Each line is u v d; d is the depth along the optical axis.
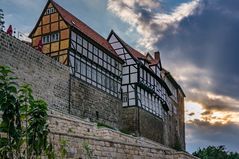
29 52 34.38
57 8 41.88
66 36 40.72
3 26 33.22
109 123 45.84
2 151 9.64
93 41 44.06
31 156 10.55
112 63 48.59
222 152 57.69
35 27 42.50
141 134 50.03
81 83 41.31
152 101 55.59
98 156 17.98
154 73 55.69
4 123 9.62
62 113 34.94
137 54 55.09
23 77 33.28
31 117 10.16
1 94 9.65
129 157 19.58
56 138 16.30
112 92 47.72
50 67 36.94
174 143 69.12
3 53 31.53
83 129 30.98
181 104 80.62
